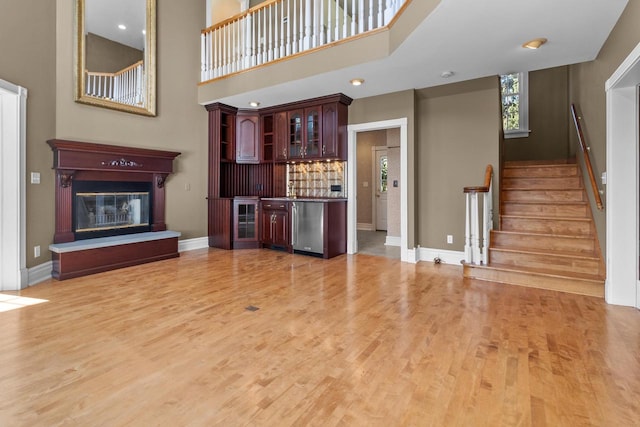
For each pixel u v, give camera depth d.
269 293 3.18
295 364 1.90
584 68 3.90
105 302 2.90
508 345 2.13
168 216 5.00
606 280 2.96
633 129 2.79
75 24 3.89
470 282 3.57
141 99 4.61
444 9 2.47
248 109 5.68
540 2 2.37
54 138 3.71
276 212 5.31
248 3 6.60
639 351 2.04
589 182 3.71
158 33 4.82
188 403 1.55
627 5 2.39
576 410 1.50
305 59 4.05
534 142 5.95
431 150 4.59
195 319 2.54
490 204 4.02
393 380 1.74
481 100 4.23
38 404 1.53
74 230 3.90
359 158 8.52
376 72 3.84
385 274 3.91
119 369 1.83
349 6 5.51
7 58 3.12
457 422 1.42
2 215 3.15
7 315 2.58
